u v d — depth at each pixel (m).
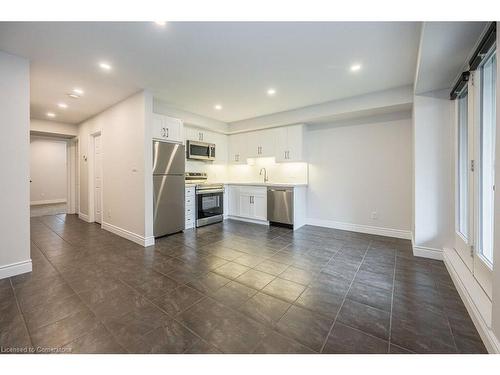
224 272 2.45
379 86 3.21
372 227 3.99
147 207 3.38
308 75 2.86
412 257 2.87
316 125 4.57
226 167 5.89
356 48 2.24
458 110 2.59
